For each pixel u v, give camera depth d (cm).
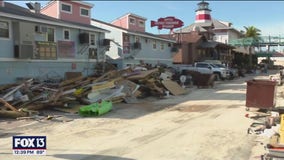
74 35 2970
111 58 3816
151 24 5619
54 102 1788
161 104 2048
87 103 1941
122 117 1589
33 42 2417
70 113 1717
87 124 1416
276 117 1334
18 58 2317
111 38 3812
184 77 3062
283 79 3350
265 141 1084
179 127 1328
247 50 8012
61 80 2595
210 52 6081
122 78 2420
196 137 1152
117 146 1045
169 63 4897
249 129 1237
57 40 2748
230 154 952
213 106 1911
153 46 4403
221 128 1291
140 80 2478
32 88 2028
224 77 4122
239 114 1602
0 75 2214
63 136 1195
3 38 2238
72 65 2933
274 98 1619
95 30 3186
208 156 934
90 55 3183
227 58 6794
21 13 2464
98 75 2914
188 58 5403
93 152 980
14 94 1833
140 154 958
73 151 992
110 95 2081
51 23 2609
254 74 5766
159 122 1446
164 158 919
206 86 3172
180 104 2034
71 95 1916
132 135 1197
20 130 1306
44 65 2589
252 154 951
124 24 4581
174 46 5047
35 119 1530
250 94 1650
